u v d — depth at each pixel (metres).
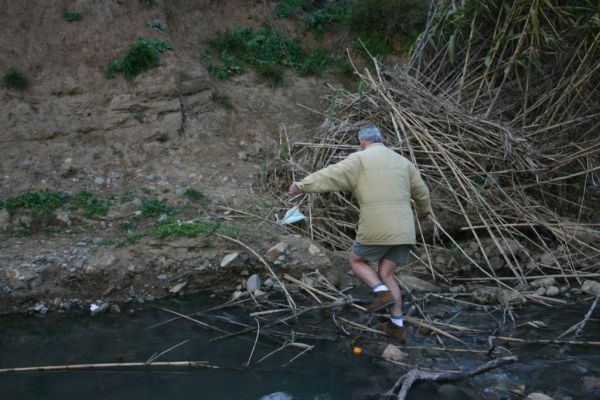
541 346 4.36
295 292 5.33
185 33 8.46
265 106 8.12
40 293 5.11
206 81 7.85
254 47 8.71
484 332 4.59
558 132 7.03
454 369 4.00
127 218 6.07
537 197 6.83
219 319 4.86
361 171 4.36
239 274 5.54
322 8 9.77
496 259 6.07
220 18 9.03
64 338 4.52
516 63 7.27
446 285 5.61
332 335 4.56
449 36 7.92
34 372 3.95
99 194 6.38
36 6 7.44
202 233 5.71
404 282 5.43
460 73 7.72
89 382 3.82
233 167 7.17
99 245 5.56
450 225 6.28
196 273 5.46
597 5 6.96
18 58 7.11
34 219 5.87
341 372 3.98
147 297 5.30
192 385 3.79
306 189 4.38
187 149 7.23
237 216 6.24
